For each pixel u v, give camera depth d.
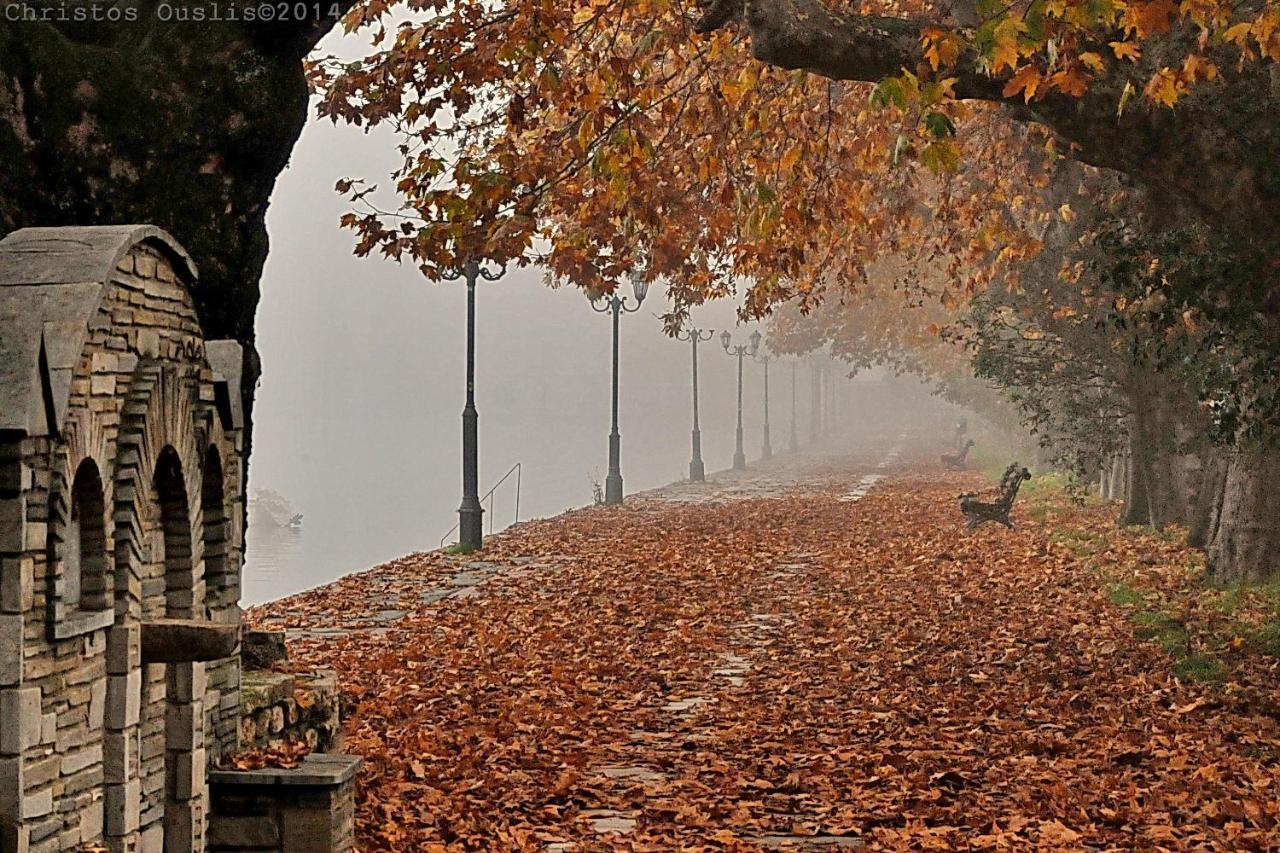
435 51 20.28
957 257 31.25
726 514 47.03
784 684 18.08
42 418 6.77
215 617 9.64
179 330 8.74
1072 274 29.30
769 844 11.03
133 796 7.86
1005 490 38.94
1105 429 36.75
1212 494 30.67
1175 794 12.23
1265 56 15.84
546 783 12.91
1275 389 19.31
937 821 11.58
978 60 14.31
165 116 11.08
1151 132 15.95
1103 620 22.61
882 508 48.66
